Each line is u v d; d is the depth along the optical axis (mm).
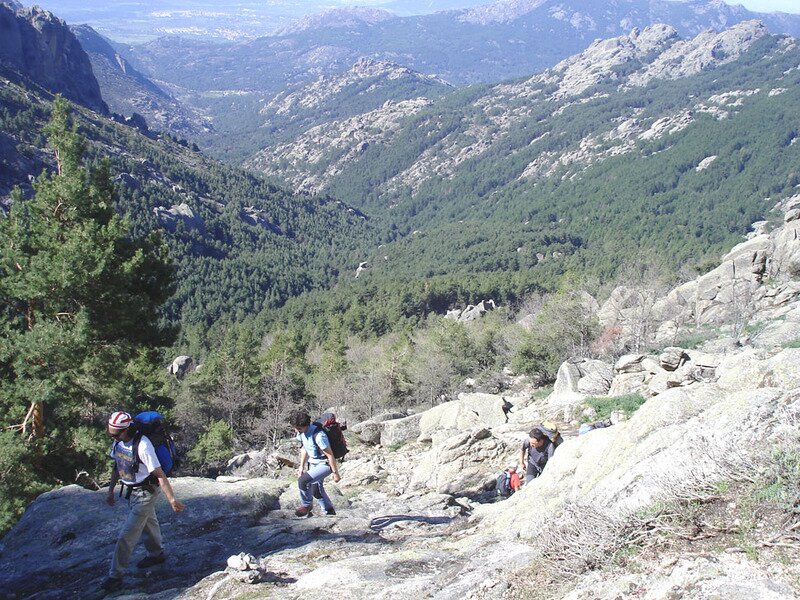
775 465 4320
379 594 5191
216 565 7273
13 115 177500
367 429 21656
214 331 105438
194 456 32188
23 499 16750
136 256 17438
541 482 8422
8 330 17672
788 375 7062
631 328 33156
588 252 184375
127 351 19141
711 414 6156
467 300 119438
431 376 41812
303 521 9062
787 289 31016
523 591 4594
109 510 9266
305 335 100312
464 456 14062
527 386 36750
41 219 18547
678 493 4648
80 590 6848
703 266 47500
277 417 36844
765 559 3672
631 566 4207
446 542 7320
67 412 19547
